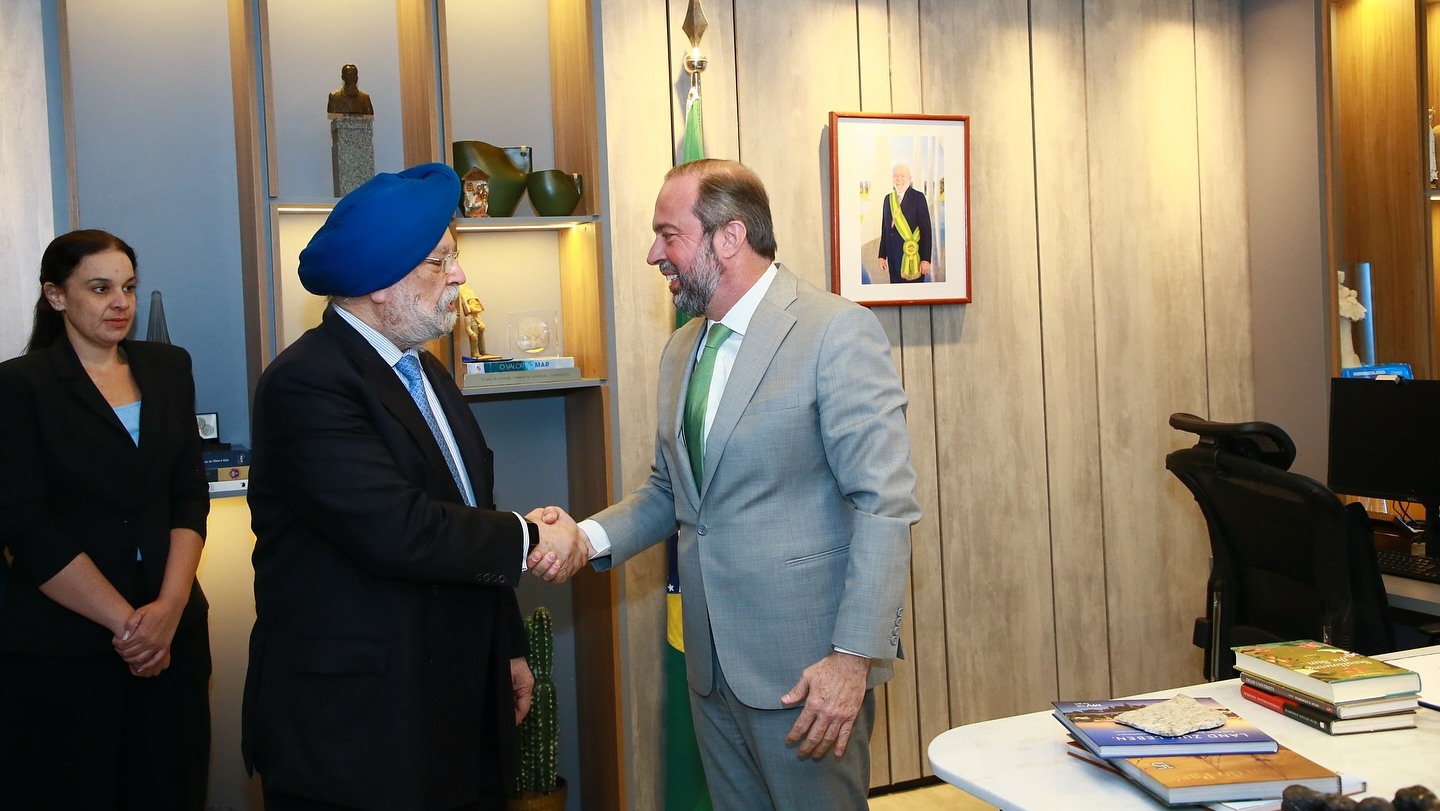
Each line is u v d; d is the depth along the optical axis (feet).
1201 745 4.99
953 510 12.51
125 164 9.39
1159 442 13.57
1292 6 13.19
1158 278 13.53
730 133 11.34
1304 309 13.29
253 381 9.20
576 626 10.88
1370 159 13.52
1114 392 13.34
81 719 7.71
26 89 8.93
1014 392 12.80
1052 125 12.90
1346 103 13.74
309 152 9.93
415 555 5.78
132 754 8.07
